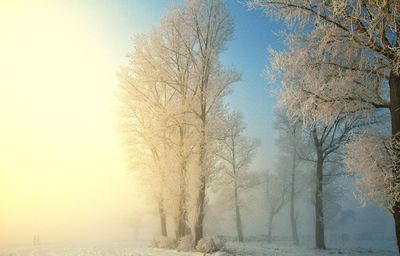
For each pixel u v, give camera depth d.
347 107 10.10
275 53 10.38
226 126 19.91
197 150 19.08
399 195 8.89
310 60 9.89
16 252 22.12
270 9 10.20
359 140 9.95
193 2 19.94
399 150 8.92
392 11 8.20
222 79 19.59
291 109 10.32
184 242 18.52
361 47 9.34
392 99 9.24
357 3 8.52
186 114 19.61
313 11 9.68
